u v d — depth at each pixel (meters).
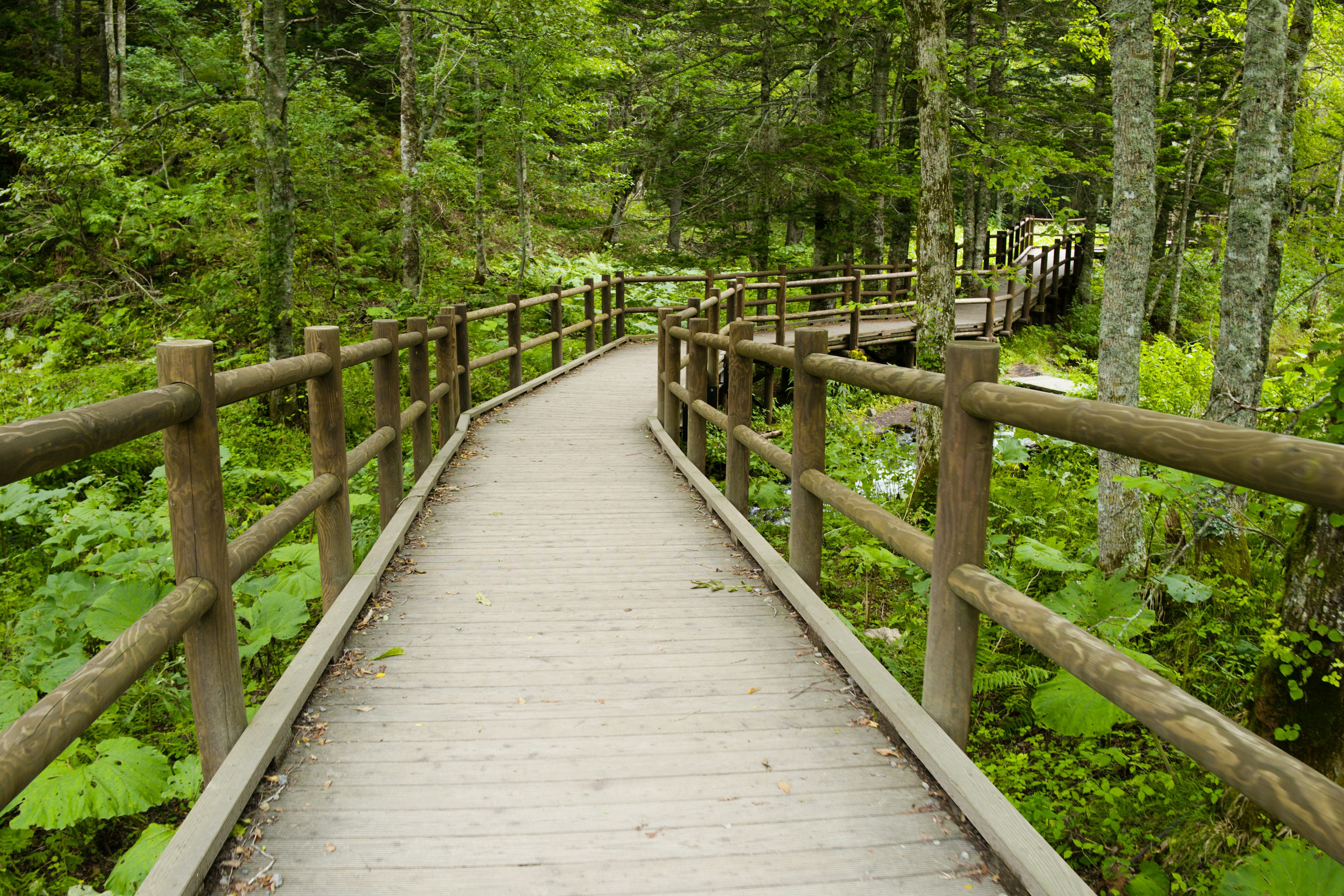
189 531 2.33
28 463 1.54
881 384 2.95
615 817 2.32
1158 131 14.94
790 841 2.23
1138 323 5.50
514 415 8.61
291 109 12.00
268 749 2.48
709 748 2.68
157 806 3.15
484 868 2.11
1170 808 3.17
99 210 11.90
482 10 12.05
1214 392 5.66
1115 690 1.74
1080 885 1.90
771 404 11.38
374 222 13.95
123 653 1.88
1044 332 20.16
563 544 4.74
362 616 3.72
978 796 2.27
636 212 24.08
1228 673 4.17
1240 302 5.54
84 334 10.26
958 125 10.63
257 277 10.20
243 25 11.98
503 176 18.20
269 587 4.22
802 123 16.48
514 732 2.76
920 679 3.85
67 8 20.64
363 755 2.61
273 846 2.18
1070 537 5.88
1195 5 11.80
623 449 7.20
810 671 3.22
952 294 8.05
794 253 22.73
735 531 4.75
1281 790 1.36
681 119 17.44
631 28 18.11
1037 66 19.58
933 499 6.78
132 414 1.91
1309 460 1.32
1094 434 1.84
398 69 19.23
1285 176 6.56
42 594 3.86
